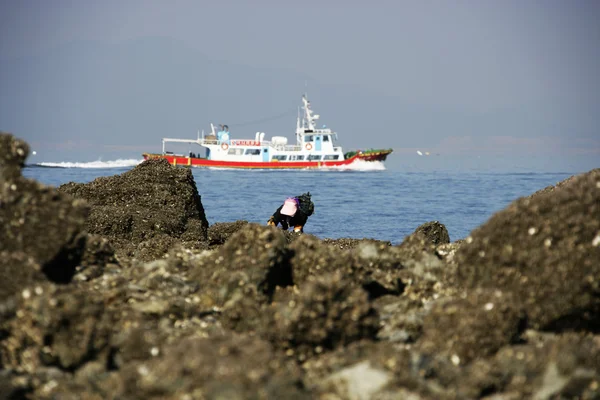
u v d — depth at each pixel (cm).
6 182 2789
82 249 3081
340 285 2422
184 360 1977
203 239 6266
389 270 3148
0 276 2416
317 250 3053
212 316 2789
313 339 2364
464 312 2348
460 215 16988
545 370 2073
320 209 18338
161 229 6009
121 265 3294
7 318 2272
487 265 2753
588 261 2528
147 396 1944
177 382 1927
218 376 1897
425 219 15738
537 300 2555
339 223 14550
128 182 6625
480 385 2041
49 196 2841
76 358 2217
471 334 2284
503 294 2409
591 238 2591
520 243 2695
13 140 2856
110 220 5847
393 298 3041
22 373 2217
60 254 2883
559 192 2820
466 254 2858
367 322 2403
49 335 2230
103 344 2255
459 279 2869
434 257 3150
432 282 3059
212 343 2088
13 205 2767
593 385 1991
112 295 2780
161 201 6506
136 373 2025
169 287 2941
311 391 2008
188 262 3234
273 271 2928
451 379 2075
